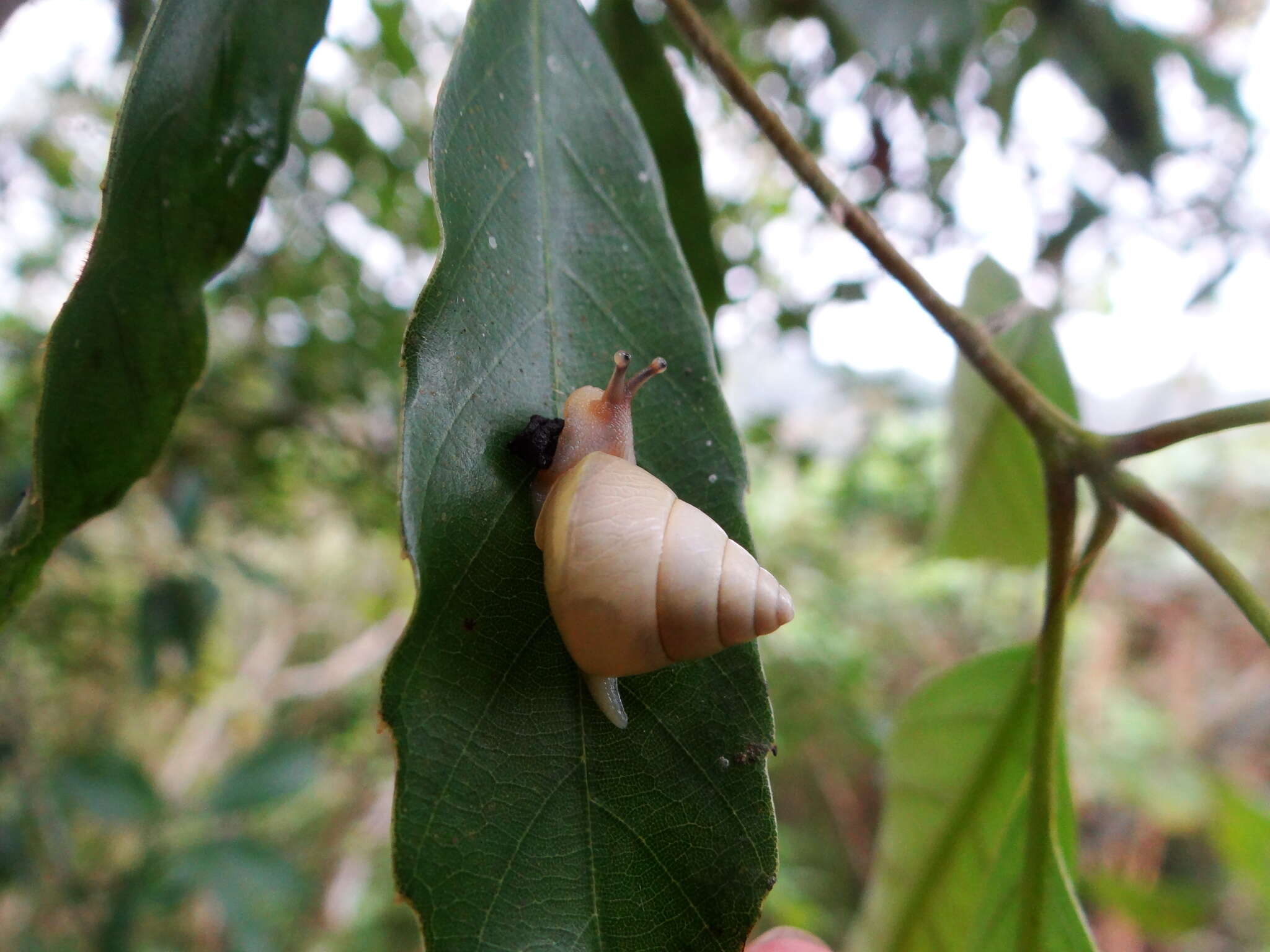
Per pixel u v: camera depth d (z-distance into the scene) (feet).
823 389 1.40
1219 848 0.87
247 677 1.75
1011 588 1.58
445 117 0.28
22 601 0.33
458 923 0.25
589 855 0.27
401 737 0.26
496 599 0.28
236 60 0.31
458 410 0.28
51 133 0.87
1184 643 1.60
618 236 0.31
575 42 0.32
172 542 0.90
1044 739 0.35
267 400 1.03
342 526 1.64
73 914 0.79
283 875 0.82
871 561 1.72
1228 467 1.79
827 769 1.38
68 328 0.30
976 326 0.34
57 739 1.35
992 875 0.41
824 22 0.70
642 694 0.29
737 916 0.27
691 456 0.31
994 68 0.76
